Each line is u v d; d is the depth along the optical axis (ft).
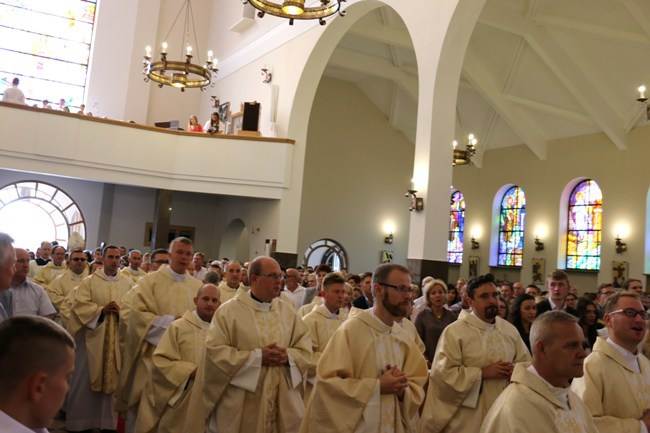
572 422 8.07
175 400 14.48
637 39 43.04
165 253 23.24
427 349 18.80
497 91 56.44
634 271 50.03
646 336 12.89
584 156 55.16
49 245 33.40
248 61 56.29
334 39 46.62
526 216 59.98
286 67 49.98
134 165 48.80
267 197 48.08
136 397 16.97
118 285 21.70
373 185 68.69
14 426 4.57
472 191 65.82
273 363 12.53
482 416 13.05
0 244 9.34
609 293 24.08
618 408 10.48
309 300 26.40
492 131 63.00
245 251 62.85
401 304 11.14
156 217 49.80
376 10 51.31
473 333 13.78
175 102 64.23
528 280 58.95
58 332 5.05
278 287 13.30
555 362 8.08
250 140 48.93
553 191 57.77
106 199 57.06
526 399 8.02
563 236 56.90
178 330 15.19
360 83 68.59
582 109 52.85
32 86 59.88
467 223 65.87
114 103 61.21
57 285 24.18
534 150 58.44
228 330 12.89
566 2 44.70
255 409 12.48
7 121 44.83
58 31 61.31
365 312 11.49
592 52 47.78
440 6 34.30
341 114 67.46
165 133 50.19
